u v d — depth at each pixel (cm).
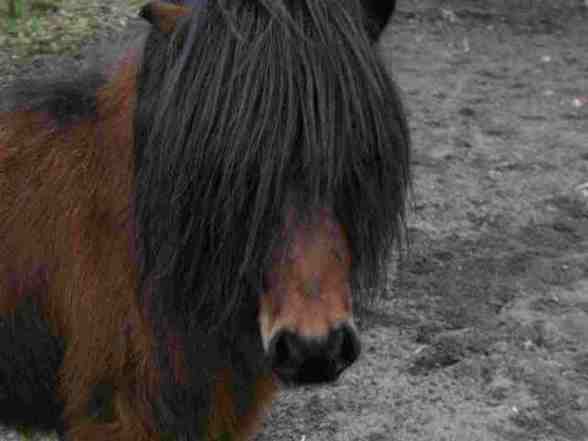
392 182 191
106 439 226
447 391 366
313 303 172
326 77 174
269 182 171
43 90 234
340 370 180
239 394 226
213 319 194
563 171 579
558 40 881
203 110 175
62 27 717
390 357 387
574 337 403
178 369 212
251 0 181
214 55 177
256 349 207
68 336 226
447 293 436
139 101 195
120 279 210
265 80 172
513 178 566
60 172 221
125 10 780
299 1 181
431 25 909
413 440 338
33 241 225
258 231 175
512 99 709
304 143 172
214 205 177
